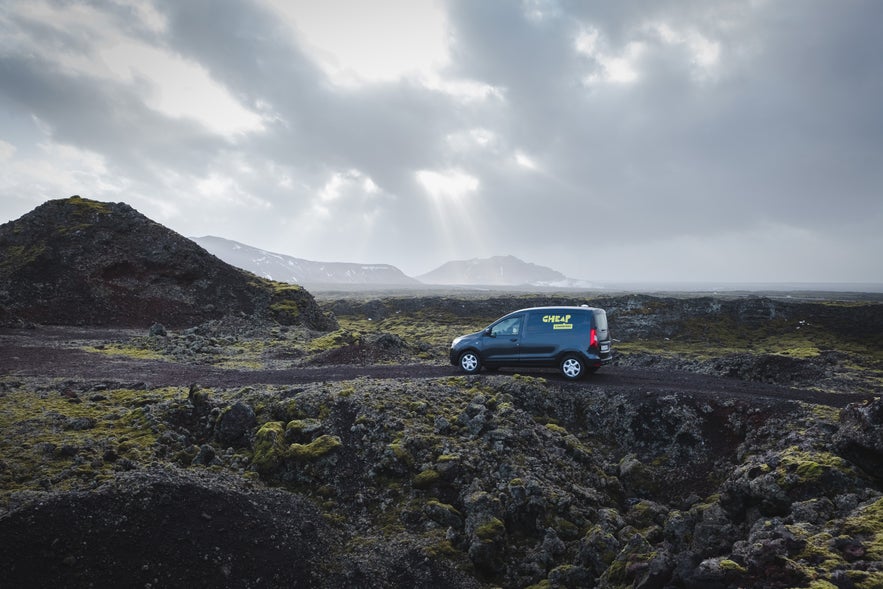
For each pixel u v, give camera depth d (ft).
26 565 24.18
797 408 46.78
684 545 34.55
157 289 165.89
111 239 175.94
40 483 33.32
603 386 57.26
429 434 45.19
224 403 49.98
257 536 30.89
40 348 90.89
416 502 38.47
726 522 33.42
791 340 245.04
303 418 47.26
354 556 32.94
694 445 47.70
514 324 65.57
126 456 39.73
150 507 29.17
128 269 168.04
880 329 247.29
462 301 356.79
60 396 52.65
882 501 28.02
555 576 32.60
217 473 38.91
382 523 36.99
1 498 29.07
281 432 44.42
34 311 139.33
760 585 21.89
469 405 50.29
